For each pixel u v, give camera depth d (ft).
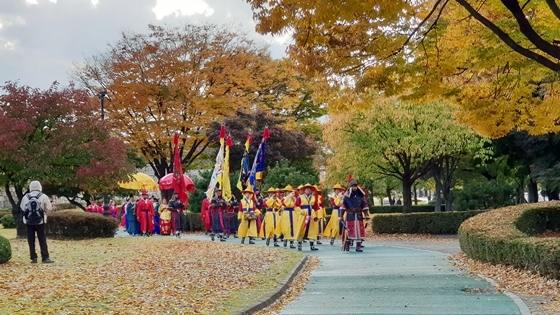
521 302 30.71
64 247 64.69
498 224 51.96
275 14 35.14
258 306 31.60
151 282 38.34
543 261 36.55
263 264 48.88
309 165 126.82
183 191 96.48
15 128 73.67
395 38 38.58
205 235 98.94
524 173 103.55
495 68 43.78
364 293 35.70
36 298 32.35
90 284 37.42
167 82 120.16
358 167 99.04
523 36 37.93
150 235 96.43
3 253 47.55
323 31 37.27
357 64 39.29
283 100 132.98
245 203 75.41
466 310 29.07
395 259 55.11
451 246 72.90
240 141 112.78
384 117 91.30
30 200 48.98
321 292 36.88
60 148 75.56
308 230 69.00
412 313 28.84
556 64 31.24
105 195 112.98
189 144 128.47
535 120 47.47
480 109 44.65
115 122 117.70
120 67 118.11
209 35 124.26
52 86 78.89
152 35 121.39
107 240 74.84
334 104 42.42
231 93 125.49
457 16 39.47
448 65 40.60
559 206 64.64
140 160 146.82
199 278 40.32
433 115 88.99
